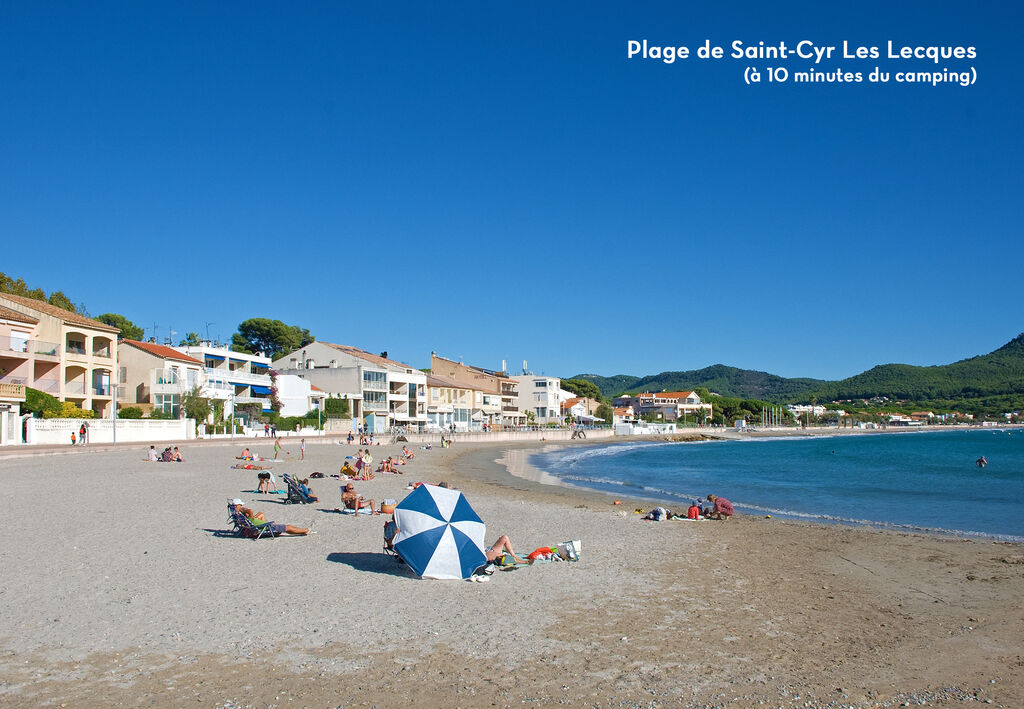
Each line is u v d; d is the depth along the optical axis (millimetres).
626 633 10562
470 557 13258
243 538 16375
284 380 82125
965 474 50812
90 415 52812
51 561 13602
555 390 142750
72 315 56312
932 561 16891
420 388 102750
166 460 38344
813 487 39594
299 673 8609
